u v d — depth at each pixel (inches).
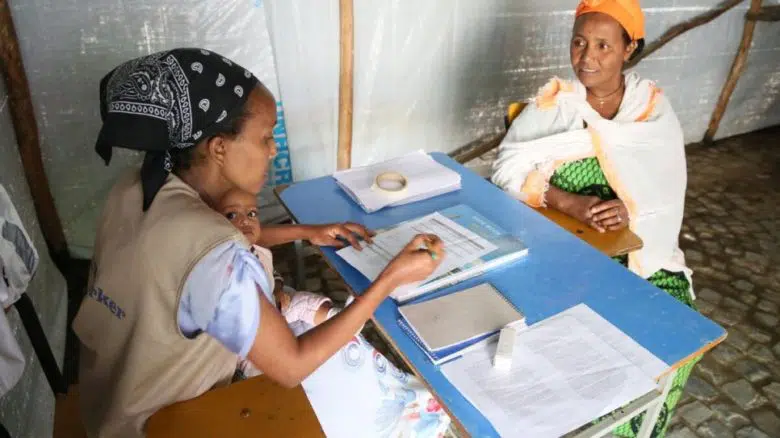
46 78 93.0
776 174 143.1
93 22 92.1
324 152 116.6
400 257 44.9
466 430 35.1
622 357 40.4
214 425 39.3
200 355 39.9
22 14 87.6
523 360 40.3
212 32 99.7
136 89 35.6
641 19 64.6
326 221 61.0
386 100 117.0
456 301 46.1
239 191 41.2
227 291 35.1
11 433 56.1
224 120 37.6
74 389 49.6
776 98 164.6
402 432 52.4
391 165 72.8
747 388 80.4
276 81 107.3
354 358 51.5
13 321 62.1
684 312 45.4
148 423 39.6
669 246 71.3
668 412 63.3
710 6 138.9
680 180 70.8
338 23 104.3
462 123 127.3
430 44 115.0
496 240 54.3
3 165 77.5
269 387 42.4
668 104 71.3
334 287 101.6
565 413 35.9
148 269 36.4
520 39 122.8
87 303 40.2
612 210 64.9
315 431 39.1
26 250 42.6
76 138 98.9
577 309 45.8
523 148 71.0
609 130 68.4
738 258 110.1
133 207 39.4
